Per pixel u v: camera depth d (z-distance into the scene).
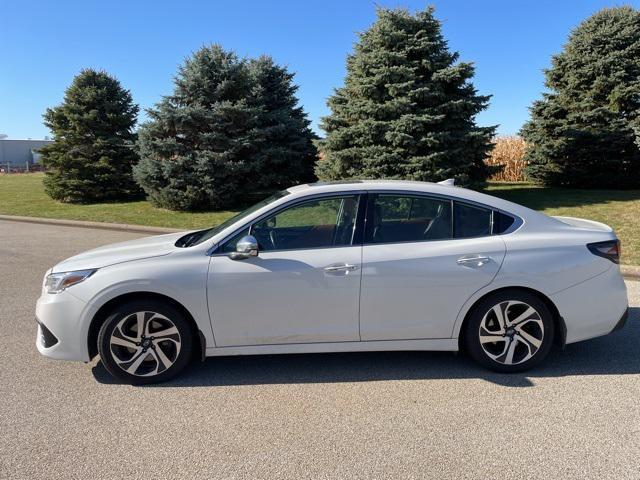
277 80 18.34
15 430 3.23
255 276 3.83
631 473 2.74
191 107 14.97
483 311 3.96
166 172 15.05
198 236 4.69
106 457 2.93
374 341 3.95
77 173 19.19
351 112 13.86
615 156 16.34
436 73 13.30
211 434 3.19
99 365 4.29
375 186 4.14
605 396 3.65
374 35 13.56
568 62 17.28
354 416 3.40
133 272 3.80
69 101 19.62
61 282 3.88
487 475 2.73
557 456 2.90
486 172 14.45
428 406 3.53
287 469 2.81
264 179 16.27
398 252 3.92
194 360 4.39
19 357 4.45
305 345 3.94
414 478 2.72
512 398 3.63
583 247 4.01
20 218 15.86
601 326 4.03
